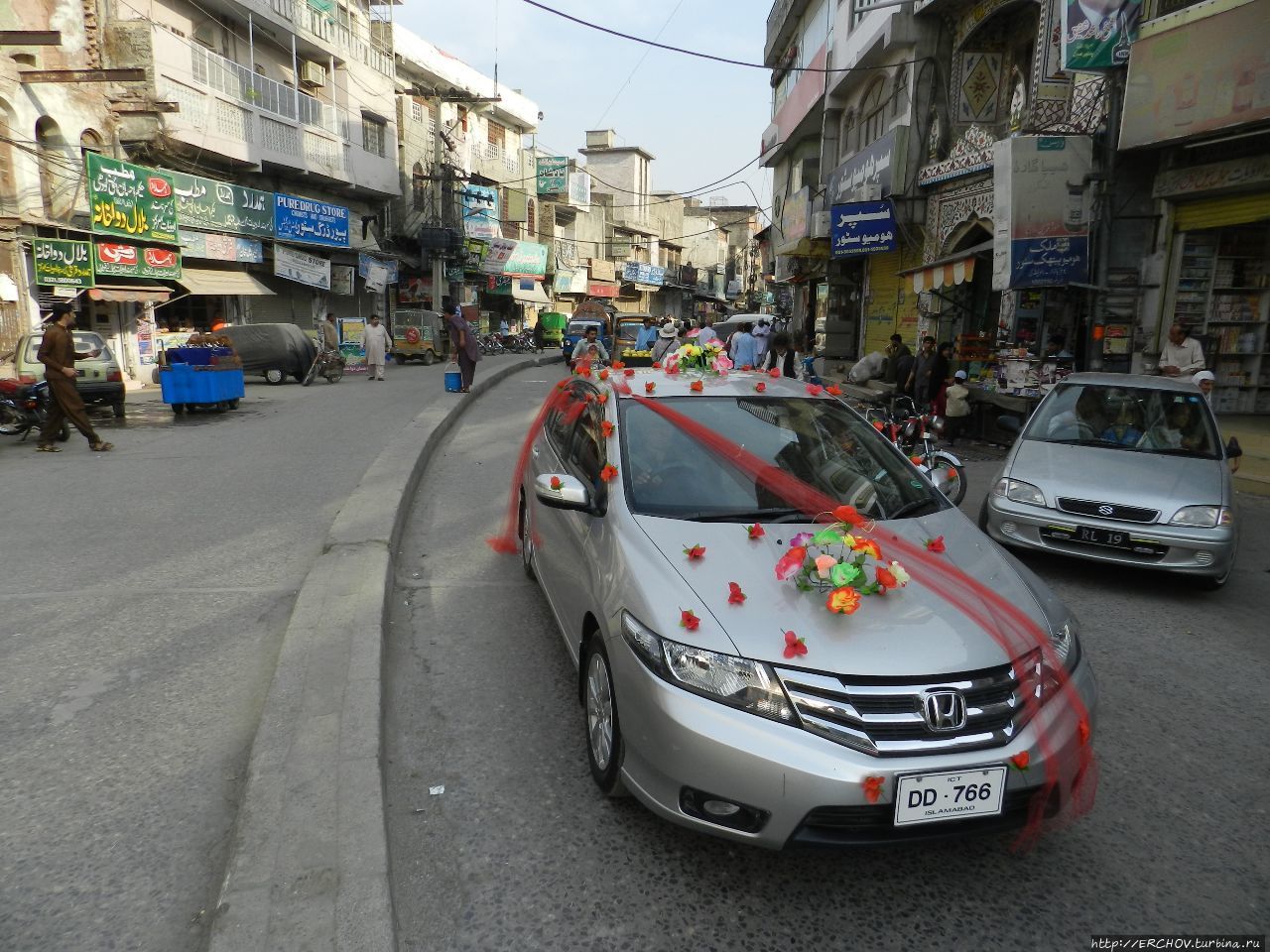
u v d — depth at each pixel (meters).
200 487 7.94
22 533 6.39
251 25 21.78
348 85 26.72
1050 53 12.01
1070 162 10.87
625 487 3.56
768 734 2.48
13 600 4.97
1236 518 5.73
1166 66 9.59
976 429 12.09
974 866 2.86
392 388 18.14
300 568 5.57
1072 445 6.43
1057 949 2.50
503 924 2.53
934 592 2.91
